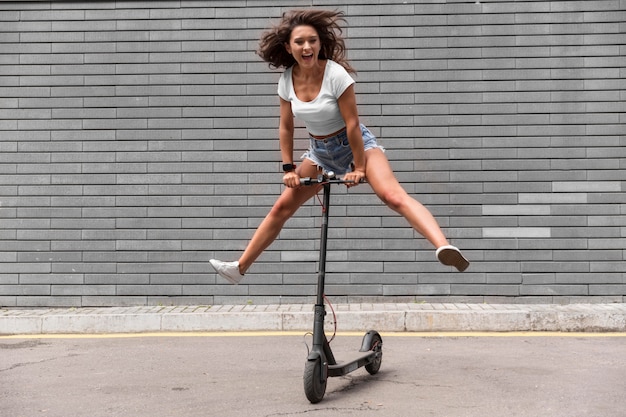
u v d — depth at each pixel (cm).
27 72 824
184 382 508
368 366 517
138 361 584
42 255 818
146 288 813
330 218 806
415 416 413
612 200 795
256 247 508
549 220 796
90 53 824
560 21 804
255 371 543
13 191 822
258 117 816
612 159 797
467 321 714
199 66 820
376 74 810
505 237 798
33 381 516
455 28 808
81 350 636
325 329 720
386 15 812
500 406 433
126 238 816
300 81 466
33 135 824
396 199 448
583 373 520
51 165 822
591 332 705
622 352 599
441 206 802
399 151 805
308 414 420
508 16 806
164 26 823
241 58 819
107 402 455
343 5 815
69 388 494
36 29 827
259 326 729
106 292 815
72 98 824
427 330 716
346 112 456
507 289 796
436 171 803
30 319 730
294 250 808
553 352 601
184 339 686
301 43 445
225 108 817
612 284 793
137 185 818
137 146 819
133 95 821
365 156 475
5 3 828
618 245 793
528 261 797
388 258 803
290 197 500
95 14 826
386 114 808
